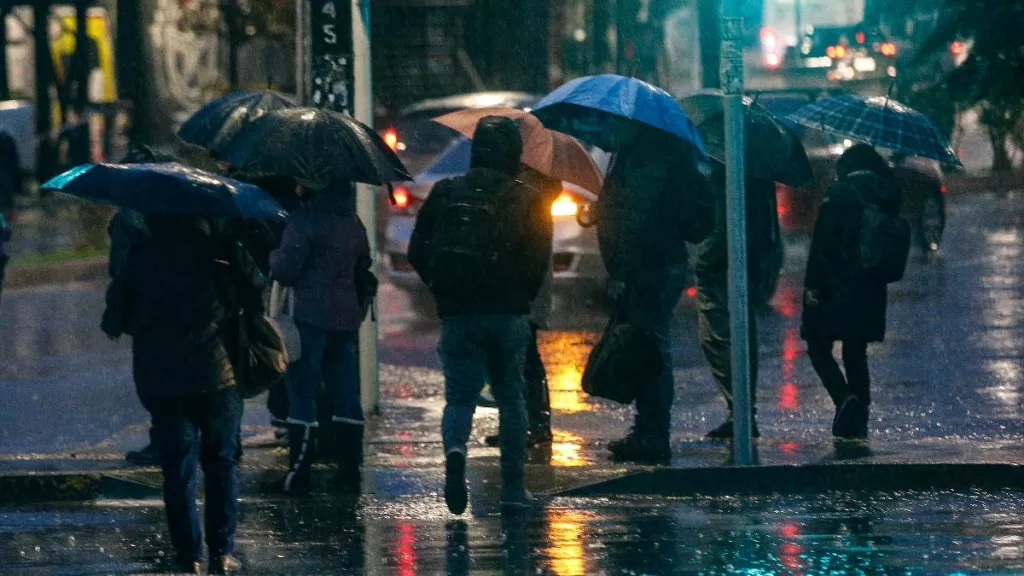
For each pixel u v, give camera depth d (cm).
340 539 2128
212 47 7506
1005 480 2492
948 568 1875
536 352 2803
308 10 2973
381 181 2347
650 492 2466
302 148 2312
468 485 2505
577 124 2700
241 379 1925
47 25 8206
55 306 5294
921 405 3259
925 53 3425
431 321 4781
